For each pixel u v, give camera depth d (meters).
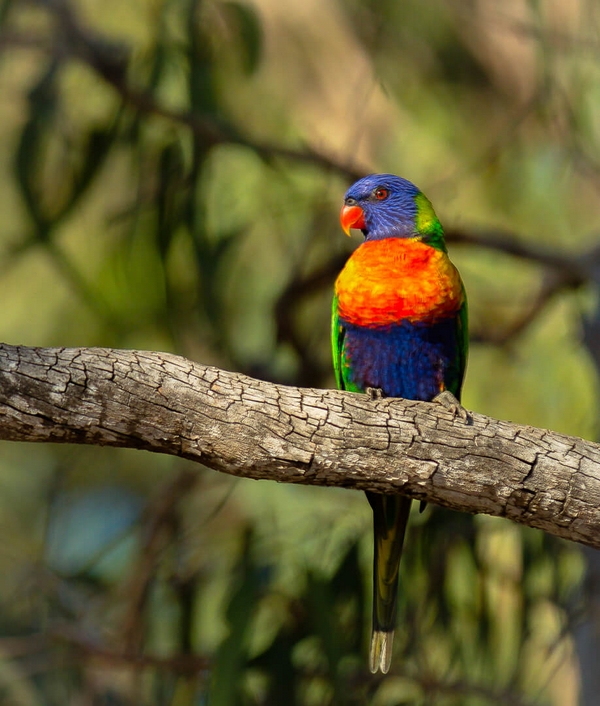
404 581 9.94
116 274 10.91
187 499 11.57
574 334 11.66
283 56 14.70
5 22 10.62
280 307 11.90
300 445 5.81
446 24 13.72
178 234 10.66
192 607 10.23
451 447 5.97
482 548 10.12
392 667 9.59
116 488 14.16
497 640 10.01
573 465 5.98
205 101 10.64
